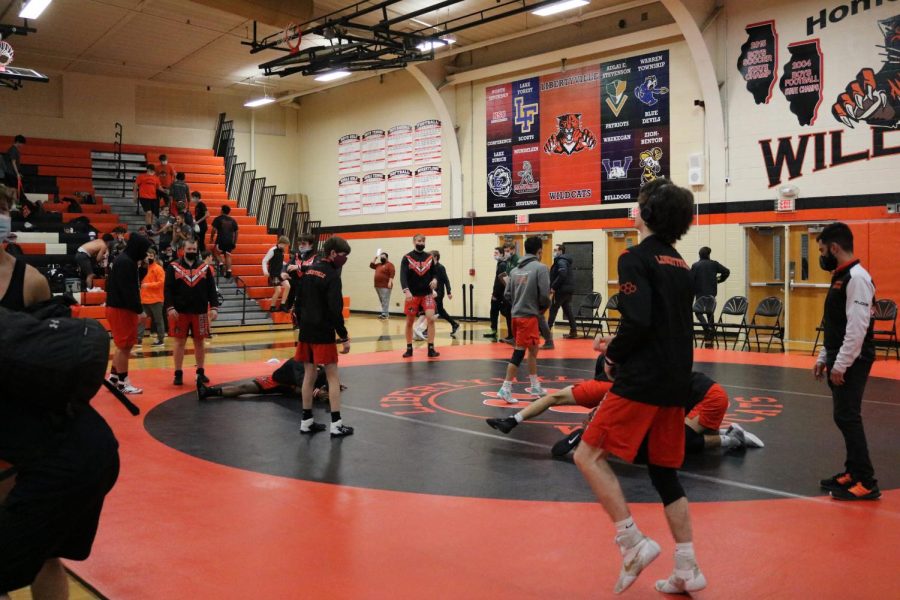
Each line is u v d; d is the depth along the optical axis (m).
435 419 7.58
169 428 7.16
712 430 6.06
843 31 13.84
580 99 18.16
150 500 4.86
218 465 5.78
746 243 15.35
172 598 3.33
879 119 13.48
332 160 25.62
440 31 17.31
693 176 15.97
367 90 24.06
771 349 13.88
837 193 14.03
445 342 15.19
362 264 24.59
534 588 3.44
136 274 8.94
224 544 4.04
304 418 6.93
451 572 3.63
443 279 15.66
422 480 5.35
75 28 19.56
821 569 3.64
